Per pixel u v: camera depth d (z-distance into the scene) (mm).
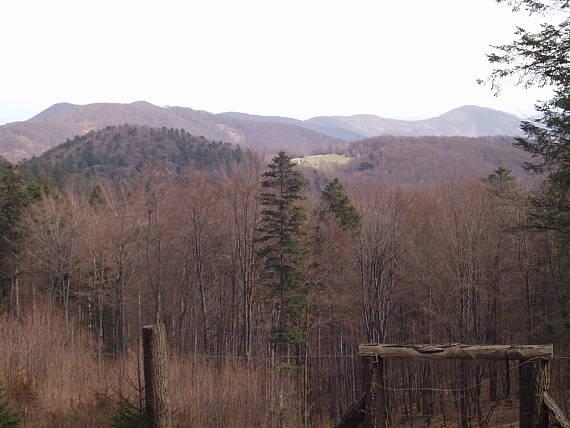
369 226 33750
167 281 43031
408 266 34875
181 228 40312
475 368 26062
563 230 13133
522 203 13617
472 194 31094
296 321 35969
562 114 11656
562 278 22609
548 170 12508
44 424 13688
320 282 36625
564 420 6188
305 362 32500
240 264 36344
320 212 40438
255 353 38594
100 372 19000
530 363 6453
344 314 36219
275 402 22547
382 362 6941
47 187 55250
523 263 28453
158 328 7145
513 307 31750
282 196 35562
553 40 11336
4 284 46812
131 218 41531
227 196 38250
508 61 11727
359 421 6977
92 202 56156
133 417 8867
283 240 35500
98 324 46531
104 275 44875
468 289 27641
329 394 38719
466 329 27547
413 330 36000
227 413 18500
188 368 19797
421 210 38938
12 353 18484
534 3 11320
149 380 7074
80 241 43344
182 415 14844
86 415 14094
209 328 42531
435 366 32750
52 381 17750
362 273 33375
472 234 27750
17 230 44719
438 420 30594
